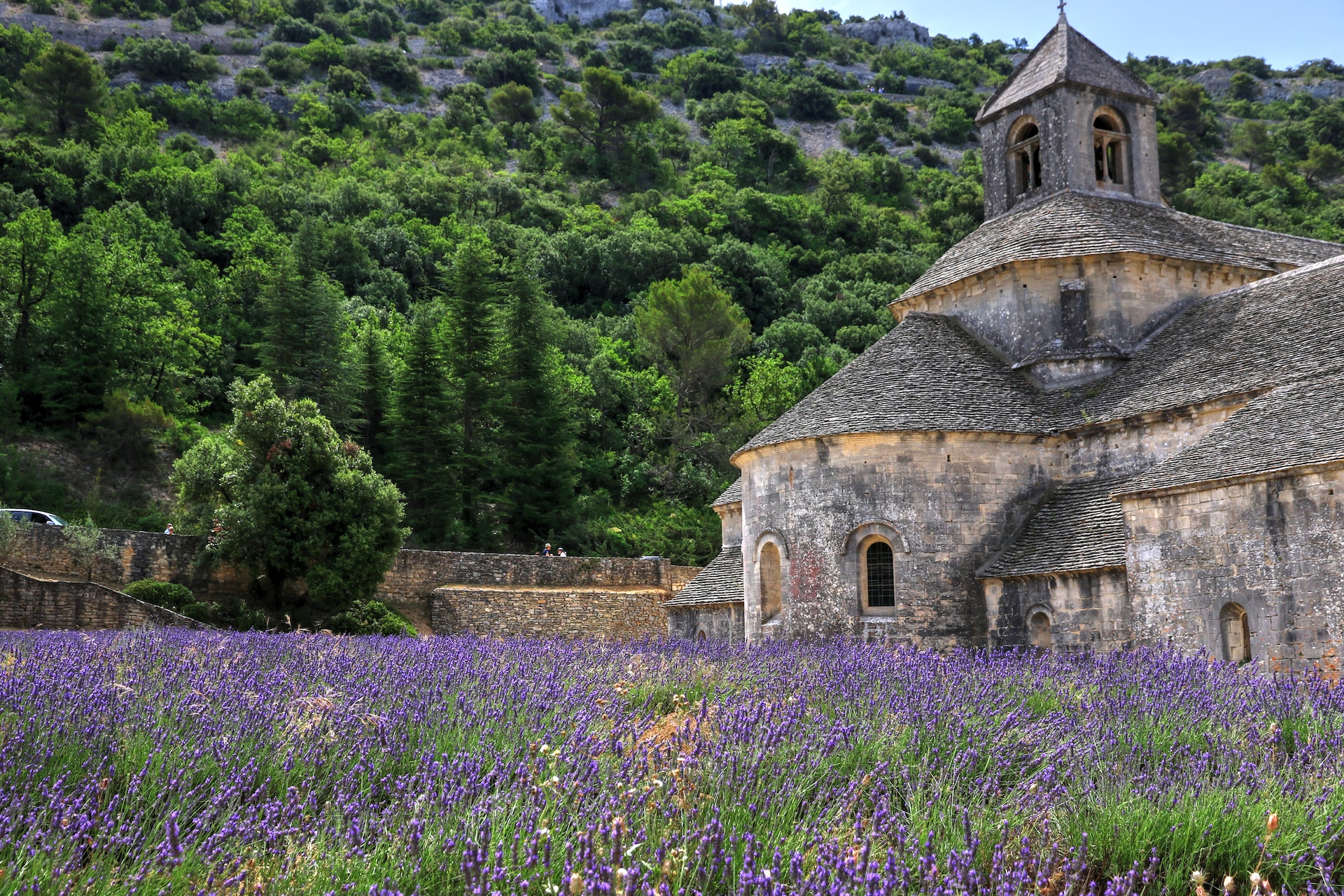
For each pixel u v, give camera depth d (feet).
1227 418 74.64
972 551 86.17
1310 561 60.29
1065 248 96.43
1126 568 71.61
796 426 91.45
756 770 26.35
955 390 91.97
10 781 23.50
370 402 211.61
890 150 620.90
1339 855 25.12
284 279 205.26
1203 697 38.78
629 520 212.02
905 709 34.81
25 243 200.64
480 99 608.60
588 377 245.86
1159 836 24.50
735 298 325.83
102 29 584.40
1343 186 497.46
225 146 484.33
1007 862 23.13
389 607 145.79
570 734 29.96
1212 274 99.50
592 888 17.29
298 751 27.45
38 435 185.06
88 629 108.78
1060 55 109.70
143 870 19.44
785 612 89.86
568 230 372.17
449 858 20.70
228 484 135.74
